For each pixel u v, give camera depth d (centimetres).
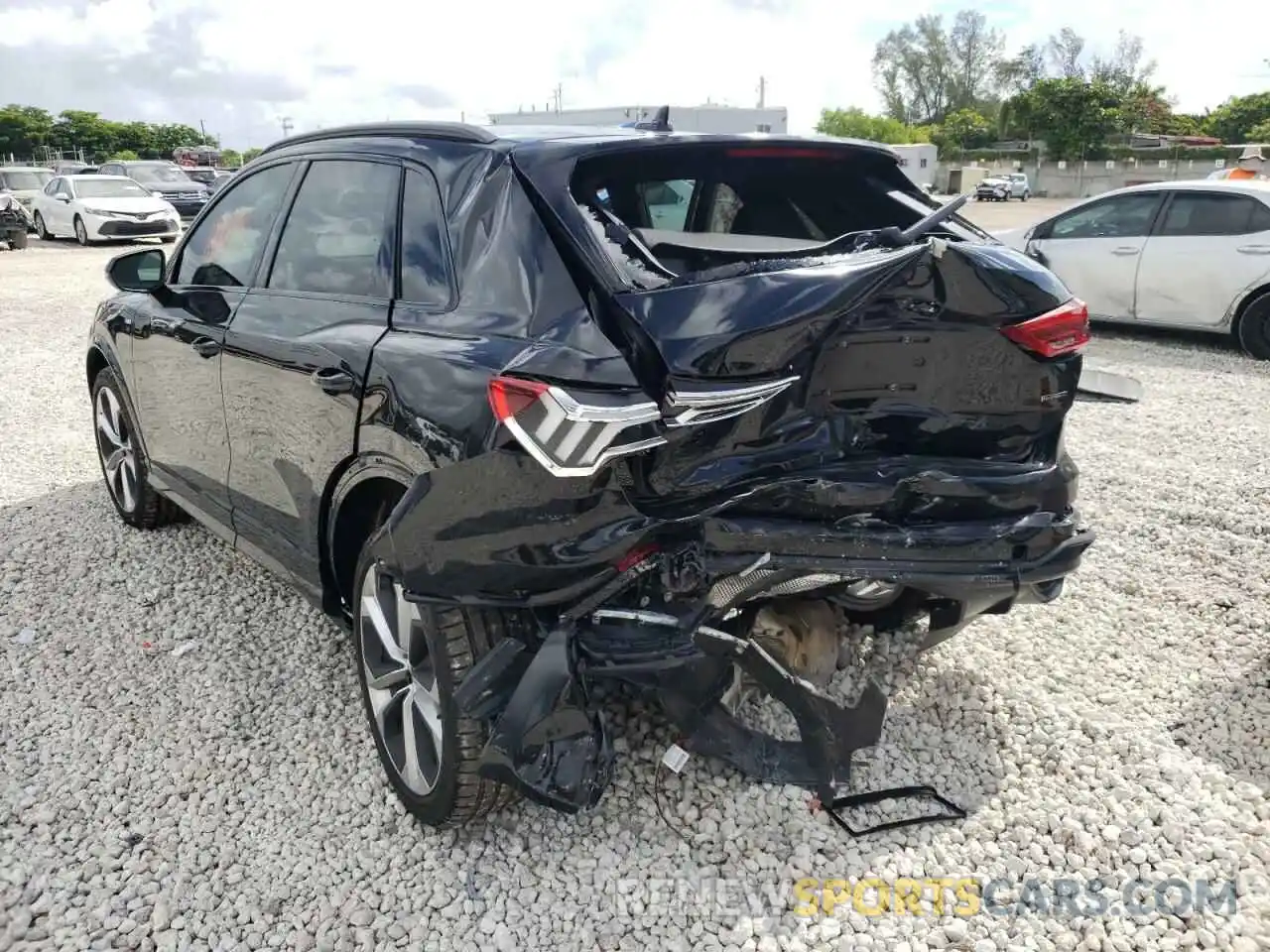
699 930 247
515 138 287
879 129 8719
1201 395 776
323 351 302
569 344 238
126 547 479
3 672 369
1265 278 892
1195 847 272
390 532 251
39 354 966
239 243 388
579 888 261
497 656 245
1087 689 349
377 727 294
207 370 376
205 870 271
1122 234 990
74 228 2198
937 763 308
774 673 269
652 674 245
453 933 249
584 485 230
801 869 266
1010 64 9400
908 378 271
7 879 267
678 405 230
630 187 301
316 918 254
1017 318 278
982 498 269
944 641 336
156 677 365
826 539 251
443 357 257
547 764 237
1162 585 433
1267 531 490
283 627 400
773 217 343
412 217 299
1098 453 625
